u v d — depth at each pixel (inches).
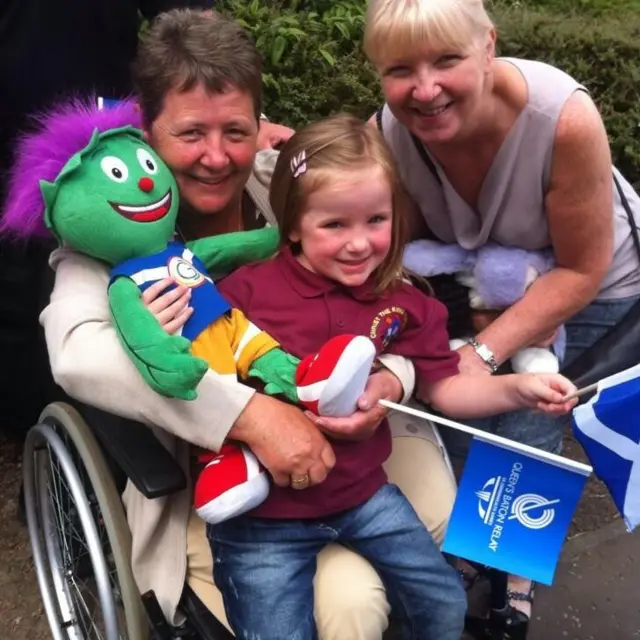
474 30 59.9
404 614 61.1
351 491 58.5
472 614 82.0
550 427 75.4
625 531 98.3
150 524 60.5
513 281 69.4
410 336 62.2
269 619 54.9
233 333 57.9
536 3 161.9
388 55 60.9
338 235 57.6
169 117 59.8
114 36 83.0
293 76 121.3
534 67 64.7
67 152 58.3
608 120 130.6
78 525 78.4
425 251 71.9
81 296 58.1
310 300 59.7
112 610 63.1
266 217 70.7
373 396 57.2
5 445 105.1
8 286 87.8
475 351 67.9
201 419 55.0
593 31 132.6
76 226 55.9
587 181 64.7
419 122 63.6
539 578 57.7
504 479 57.6
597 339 77.6
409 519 60.1
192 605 59.6
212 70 58.4
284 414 55.3
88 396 56.0
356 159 56.7
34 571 89.7
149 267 56.6
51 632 82.1
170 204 58.8
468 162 66.6
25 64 79.5
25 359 92.4
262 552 56.6
